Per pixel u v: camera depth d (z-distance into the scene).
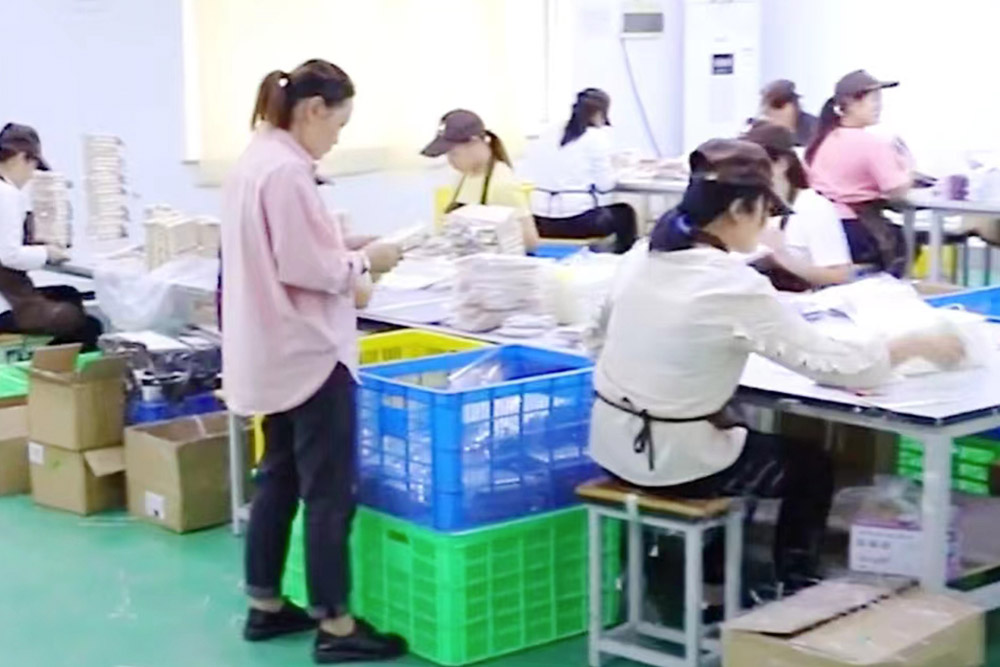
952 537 3.30
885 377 3.11
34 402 4.73
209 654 3.50
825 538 3.45
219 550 4.28
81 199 7.01
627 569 3.49
